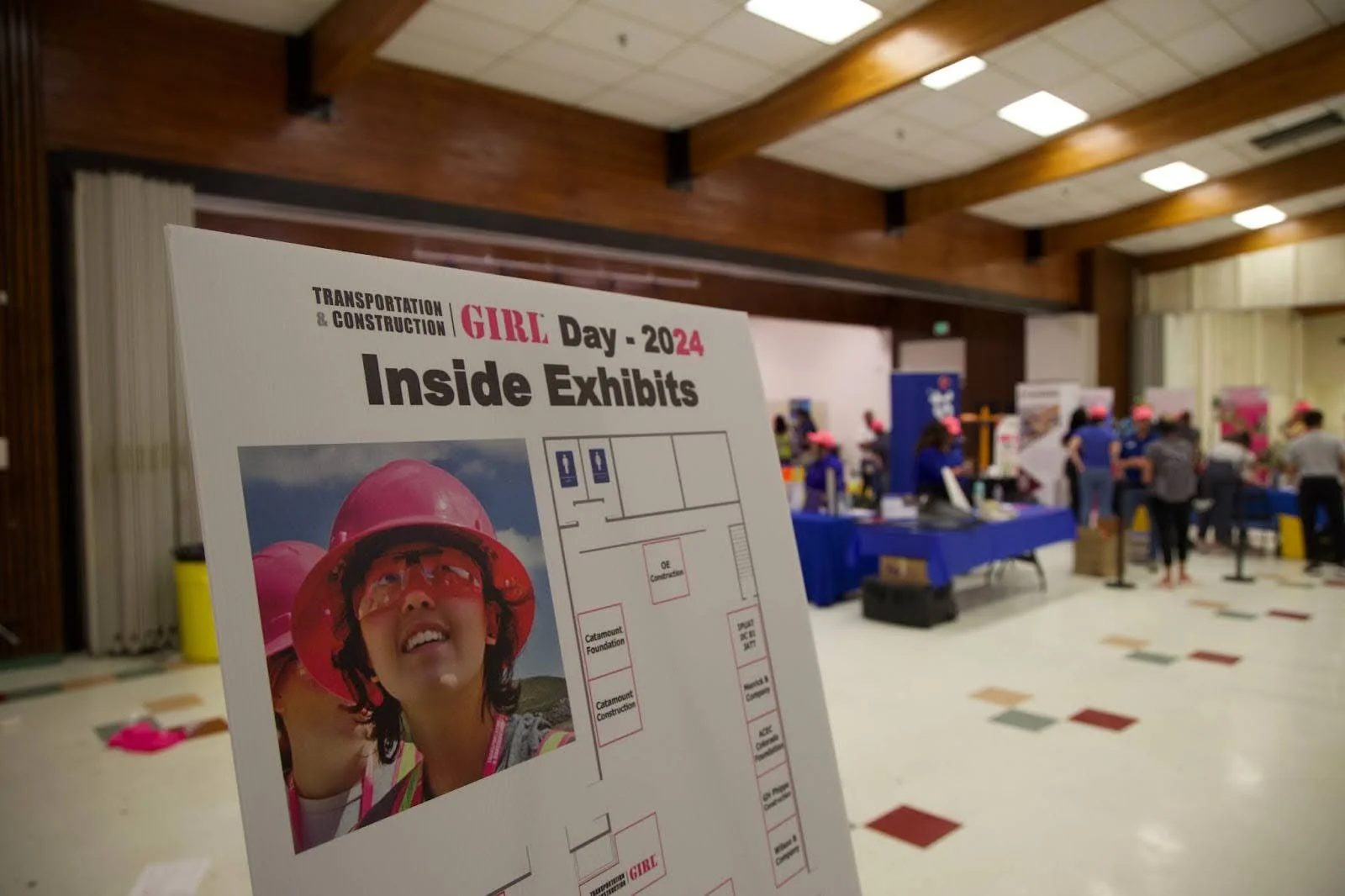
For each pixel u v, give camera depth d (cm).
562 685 100
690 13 507
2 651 464
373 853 80
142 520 488
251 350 82
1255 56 601
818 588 598
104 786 303
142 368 485
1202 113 637
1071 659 461
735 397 140
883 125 716
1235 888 231
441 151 588
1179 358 1236
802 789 126
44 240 468
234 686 74
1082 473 726
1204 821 271
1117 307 1247
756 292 1255
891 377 665
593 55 563
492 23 514
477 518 97
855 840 260
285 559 79
